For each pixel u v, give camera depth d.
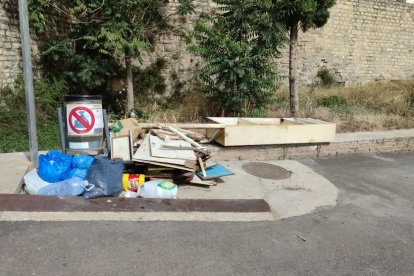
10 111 6.95
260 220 3.75
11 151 5.75
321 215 4.00
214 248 3.10
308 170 5.62
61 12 9.12
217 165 5.01
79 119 4.63
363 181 5.29
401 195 4.79
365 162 6.34
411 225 3.85
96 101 4.73
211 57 7.66
